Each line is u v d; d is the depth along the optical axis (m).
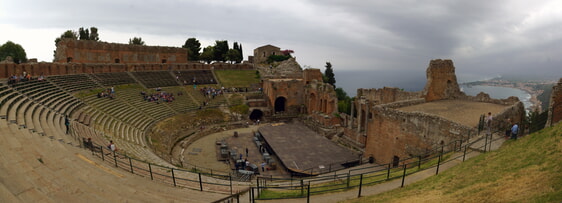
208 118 57.69
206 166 37.69
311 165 35.41
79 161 17.41
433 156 25.80
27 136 18.20
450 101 38.84
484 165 16.33
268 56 100.25
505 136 21.89
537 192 10.42
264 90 72.12
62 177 13.77
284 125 56.09
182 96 63.09
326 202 16.56
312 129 55.00
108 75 60.31
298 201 16.98
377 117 35.28
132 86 59.75
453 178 15.88
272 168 37.03
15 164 13.07
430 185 15.95
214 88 72.56
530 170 12.87
